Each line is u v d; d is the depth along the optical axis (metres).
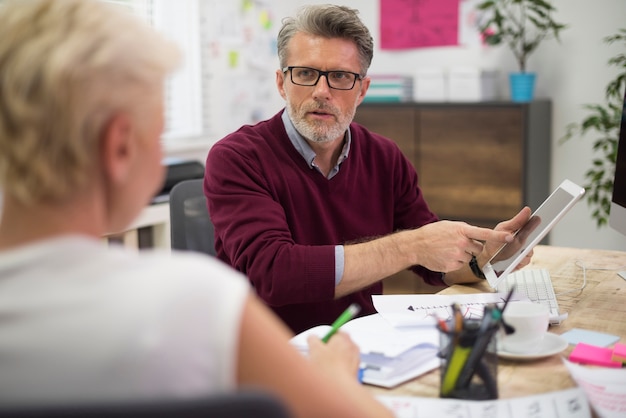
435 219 1.96
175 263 0.63
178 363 0.59
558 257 1.91
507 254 1.54
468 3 3.72
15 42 0.62
